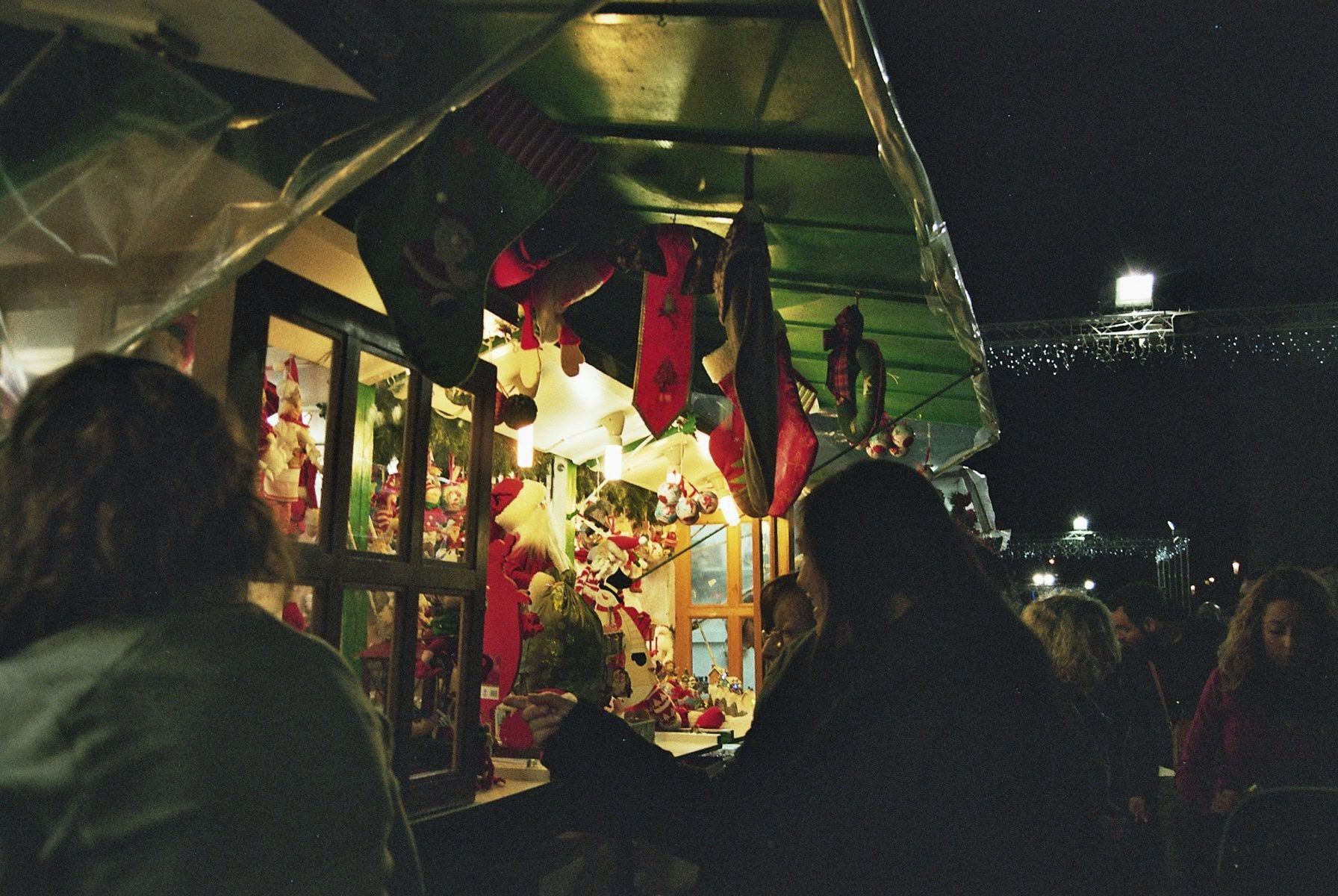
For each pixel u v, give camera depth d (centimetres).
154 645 105
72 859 95
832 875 156
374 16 115
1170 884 430
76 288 107
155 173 107
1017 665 169
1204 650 609
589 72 263
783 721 175
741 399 288
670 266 322
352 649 252
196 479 115
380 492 266
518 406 354
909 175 231
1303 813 240
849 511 176
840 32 179
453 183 224
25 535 107
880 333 475
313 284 239
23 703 99
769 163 305
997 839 154
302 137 116
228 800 100
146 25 102
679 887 439
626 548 558
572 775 175
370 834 115
